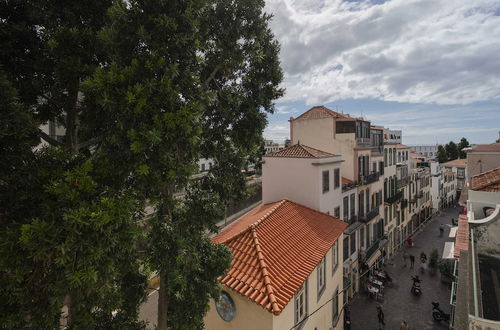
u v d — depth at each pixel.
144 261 4.98
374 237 22.20
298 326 8.15
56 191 3.16
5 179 3.35
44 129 9.26
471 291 5.23
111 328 4.73
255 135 6.31
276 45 6.34
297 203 13.73
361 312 16.33
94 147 5.74
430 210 42.81
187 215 5.35
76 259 3.07
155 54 3.91
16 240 2.98
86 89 3.69
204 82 6.01
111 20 4.23
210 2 5.54
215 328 8.50
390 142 26.30
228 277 7.82
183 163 4.36
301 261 9.01
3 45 3.86
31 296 3.15
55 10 4.24
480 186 9.36
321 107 20.94
